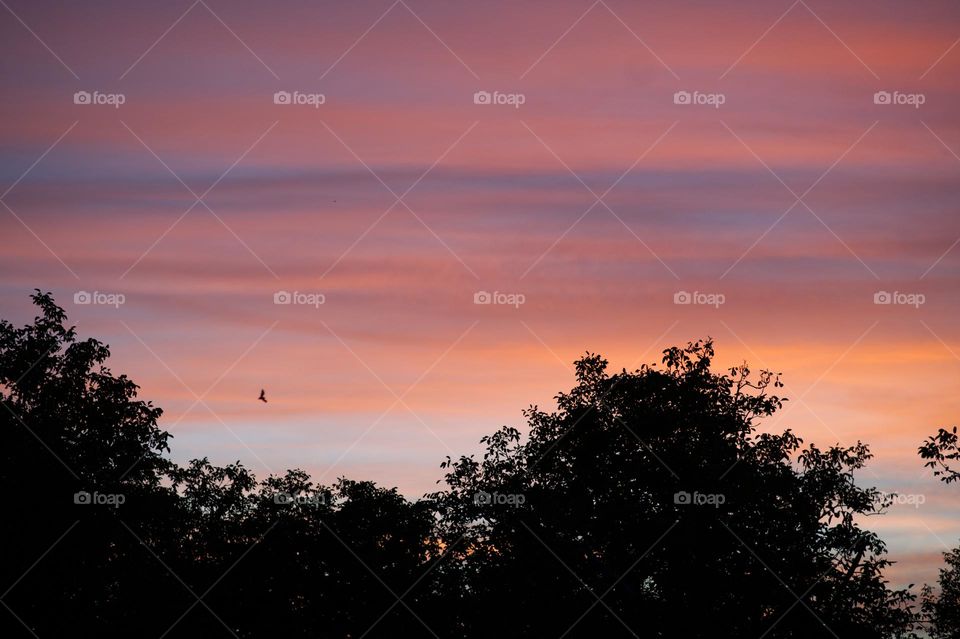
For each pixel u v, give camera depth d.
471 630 32.72
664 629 31.25
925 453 28.81
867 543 32.44
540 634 31.55
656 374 34.88
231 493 39.69
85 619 32.38
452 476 35.19
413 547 39.84
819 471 33.72
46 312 35.41
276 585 39.00
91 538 32.84
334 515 40.91
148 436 35.22
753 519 32.66
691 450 33.53
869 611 32.00
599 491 33.59
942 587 34.91
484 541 34.16
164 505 34.94
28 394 34.28
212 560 38.53
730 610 31.41
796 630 31.16
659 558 32.28
